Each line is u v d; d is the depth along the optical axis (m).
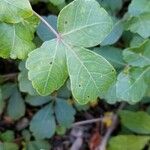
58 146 0.40
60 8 0.31
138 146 0.37
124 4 0.36
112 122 0.40
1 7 0.23
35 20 0.25
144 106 0.39
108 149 0.38
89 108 0.40
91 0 0.24
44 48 0.24
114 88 0.30
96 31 0.24
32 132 0.36
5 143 0.34
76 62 0.24
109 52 0.31
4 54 0.25
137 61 0.30
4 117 0.39
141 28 0.30
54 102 0.35
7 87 0.35
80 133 0.40
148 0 0.30
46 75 0.24
